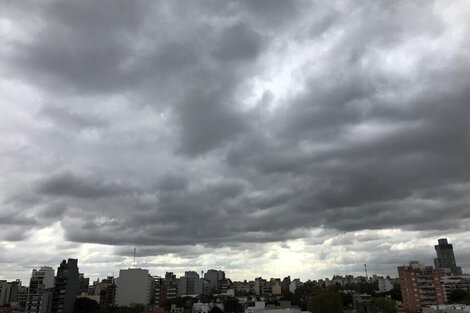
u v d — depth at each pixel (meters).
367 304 189.75
